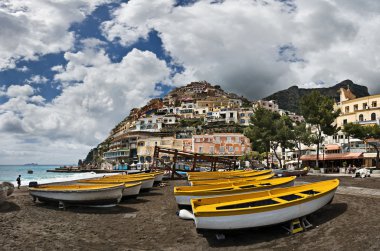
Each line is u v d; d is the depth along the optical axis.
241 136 82.94
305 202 11.99
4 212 16.53
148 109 142.00
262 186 17.05
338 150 54.75
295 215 11.63
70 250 10.21
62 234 12.24
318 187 15.20
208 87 178.12
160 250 10.35
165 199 21.91
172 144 88.94
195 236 11.89
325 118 47.62
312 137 50.38
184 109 124.56
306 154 62.34
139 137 98.88
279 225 11.79
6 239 11.26
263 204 12.65
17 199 21.75
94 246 10.75
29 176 82.56
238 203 12.36
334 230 11.49
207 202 12.41
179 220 14.78
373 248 9.30
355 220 12.73
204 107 123.50
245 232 11.88
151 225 13.84
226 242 10.89
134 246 10.80
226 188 17.56
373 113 54.81
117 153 101.31
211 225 10.59
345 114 58.59
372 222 12.21
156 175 32.41
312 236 11.01
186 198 15.90
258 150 73.31
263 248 10.09
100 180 26.92
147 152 91.44
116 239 11.70
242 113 105.75
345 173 44.31
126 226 13.68
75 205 17.95
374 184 26.30
